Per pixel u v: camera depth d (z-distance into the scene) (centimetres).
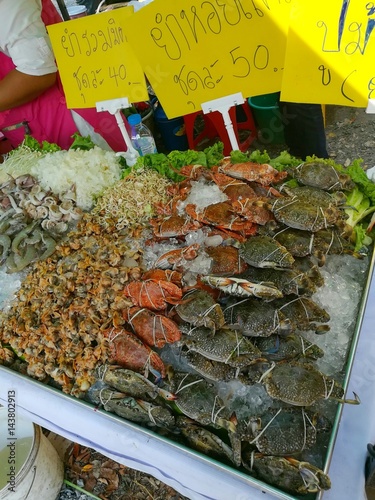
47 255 93
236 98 84
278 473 55
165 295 73
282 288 68
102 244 89
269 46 75
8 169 113
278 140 186
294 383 58
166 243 85
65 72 99
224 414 60
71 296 84
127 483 110
